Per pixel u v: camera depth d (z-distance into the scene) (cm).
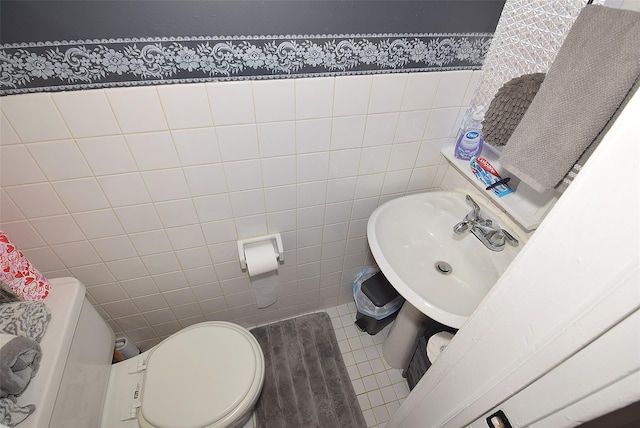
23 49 66
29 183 84
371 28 83
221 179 100
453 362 56
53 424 73
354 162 110
